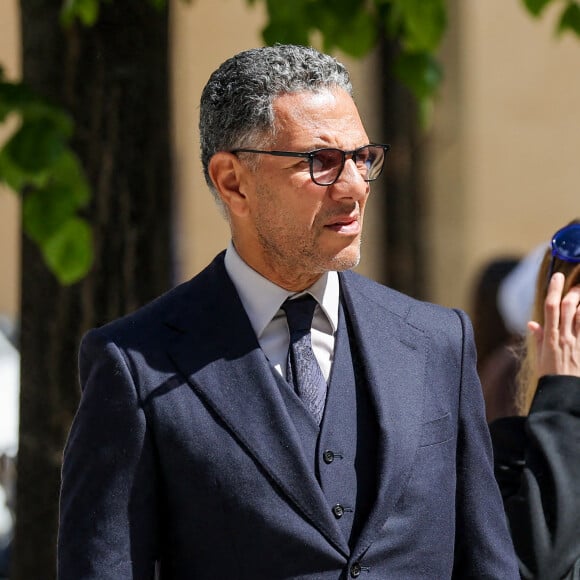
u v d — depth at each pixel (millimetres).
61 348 11508
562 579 9039
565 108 28500
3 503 16094
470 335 8578
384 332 8297
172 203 11852
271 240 7977
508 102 28172
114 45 11570
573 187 28672
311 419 7910
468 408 8406
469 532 8312
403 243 19875
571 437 9344
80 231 10852
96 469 7770
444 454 8133
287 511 7699
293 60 7941
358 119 7992
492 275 15688
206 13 25609
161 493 7887
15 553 11633
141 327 8078
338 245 7867
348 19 12297
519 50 28188
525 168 28312
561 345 9672
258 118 7895
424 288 20062
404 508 7875
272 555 7660
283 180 7848
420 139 19656
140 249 11578
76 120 11555
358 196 7855
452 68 21609
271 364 8094
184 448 7738
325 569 7680
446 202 20906
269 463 7723
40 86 11633
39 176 10711
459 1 22906
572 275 9945
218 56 25719
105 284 11508
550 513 9164
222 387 7879
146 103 11633
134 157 11586
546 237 28547
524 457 9609
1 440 17062
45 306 11547
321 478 7793
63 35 11578
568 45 28375
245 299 8227
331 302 8281
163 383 7844
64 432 11477
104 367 7887
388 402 8000
